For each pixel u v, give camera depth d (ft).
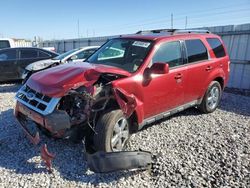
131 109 14.07
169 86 16.90
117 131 13.79
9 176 12.31
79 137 13.61
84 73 13.52
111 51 17.70
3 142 15.66
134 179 12.34
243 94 31.19
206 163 13.75
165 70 14.75
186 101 18.98
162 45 16.88
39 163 13.44
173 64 17.52
